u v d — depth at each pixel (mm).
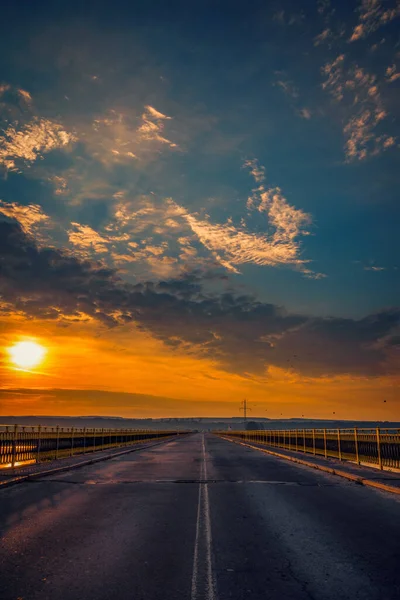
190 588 5559
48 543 7660
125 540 7883
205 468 22031
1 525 9055
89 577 5949
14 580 5828
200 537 8117
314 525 9133
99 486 15109
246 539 7992
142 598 5227
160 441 70062
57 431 25859
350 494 13367
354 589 5559
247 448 44781
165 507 11180
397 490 13414
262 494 13414
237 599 5219
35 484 15578
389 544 7668
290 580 5883
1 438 18969
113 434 42156
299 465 23891
